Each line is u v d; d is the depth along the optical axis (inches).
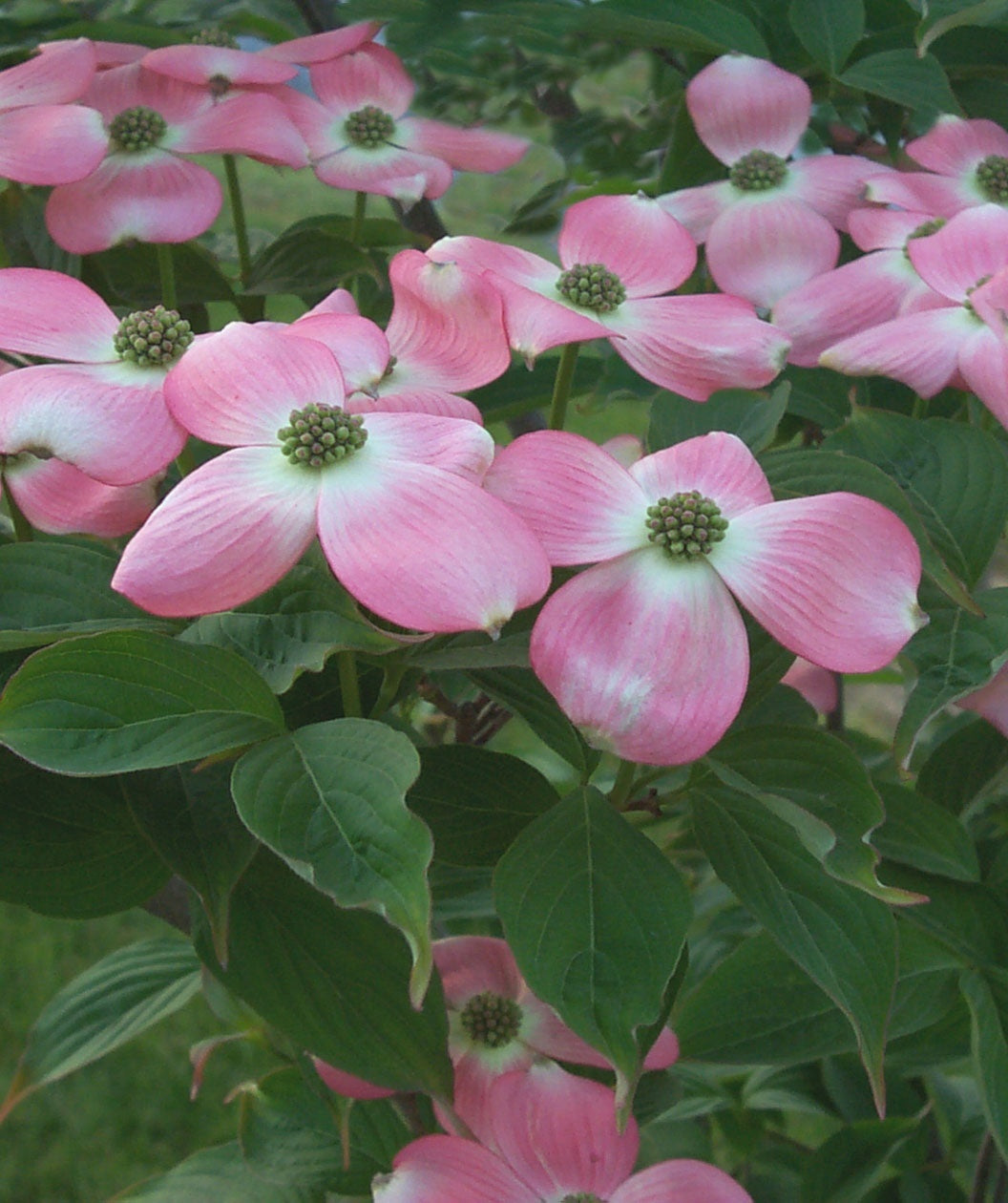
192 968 19.7
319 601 13.2
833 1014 16.9
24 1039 44.9
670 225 16.5
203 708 12.7
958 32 20.3
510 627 14.5
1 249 18.9
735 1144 25.3
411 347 15.1
